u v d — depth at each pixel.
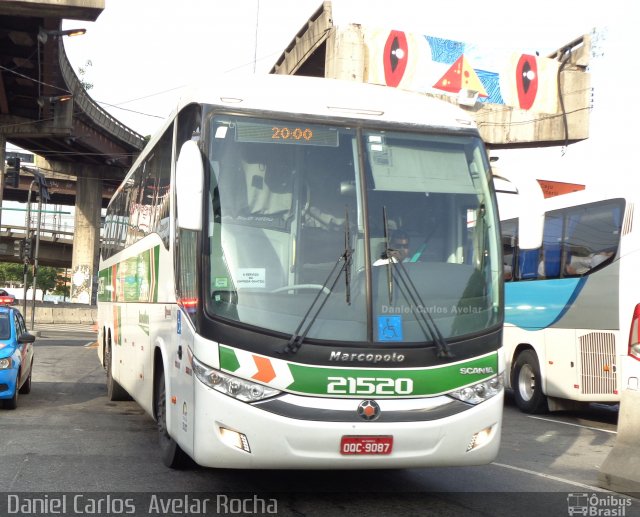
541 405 13.36
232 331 5.83
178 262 6.96
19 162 33.00
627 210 11.38
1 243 72.50
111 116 58.69
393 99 6.92
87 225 63.56
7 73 42.47
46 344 26.62
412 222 6.37
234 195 6.19
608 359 11.66
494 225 6.64
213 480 7.18
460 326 6.19
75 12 29.72
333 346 5.85
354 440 5.77
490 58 29.64
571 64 30.66
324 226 6.20
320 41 28.66
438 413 5.97
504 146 31.20
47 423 10.38
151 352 8.38
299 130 6.46
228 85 6.70
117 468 7.61
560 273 12.98
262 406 5.73
